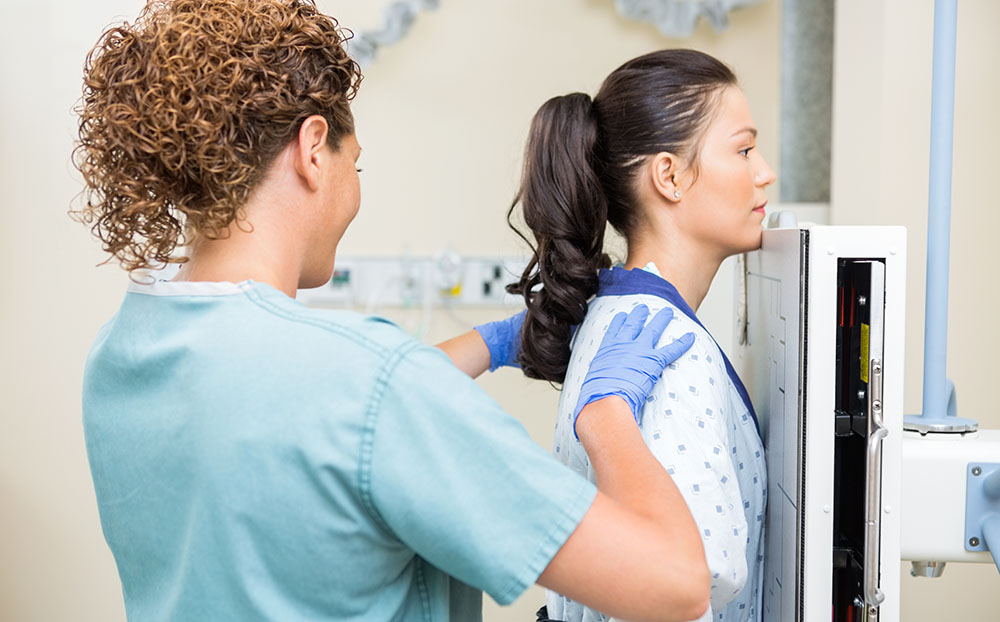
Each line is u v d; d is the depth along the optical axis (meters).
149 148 0.61
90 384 0.70
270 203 0.67
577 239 0.98
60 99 1.72
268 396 0.60
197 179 0.63
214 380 0.61
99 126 0.65
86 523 1.83
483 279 2.42
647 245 0.98
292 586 0.61
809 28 2.32
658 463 0.68
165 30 0.62
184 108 0.61
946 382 1.05
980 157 1.53
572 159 0.97
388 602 0.64
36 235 1.76
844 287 0.83
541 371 1.04
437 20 2.40
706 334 0.91
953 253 1.55
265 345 0.61
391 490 0.58
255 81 0.63
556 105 1.00
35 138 1.73
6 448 1.82
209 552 0.61
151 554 0.67
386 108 2.43
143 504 0.66
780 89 2.34
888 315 0.79
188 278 0.68
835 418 0.83
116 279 1.77
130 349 0.66
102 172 0.65
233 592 0.61
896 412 0.80
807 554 0.82
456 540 0.58
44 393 1.80
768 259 0.96
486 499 0.58
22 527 1.83
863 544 0.83
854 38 1.77
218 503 0.60
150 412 0.64
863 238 0.80
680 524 0.62
